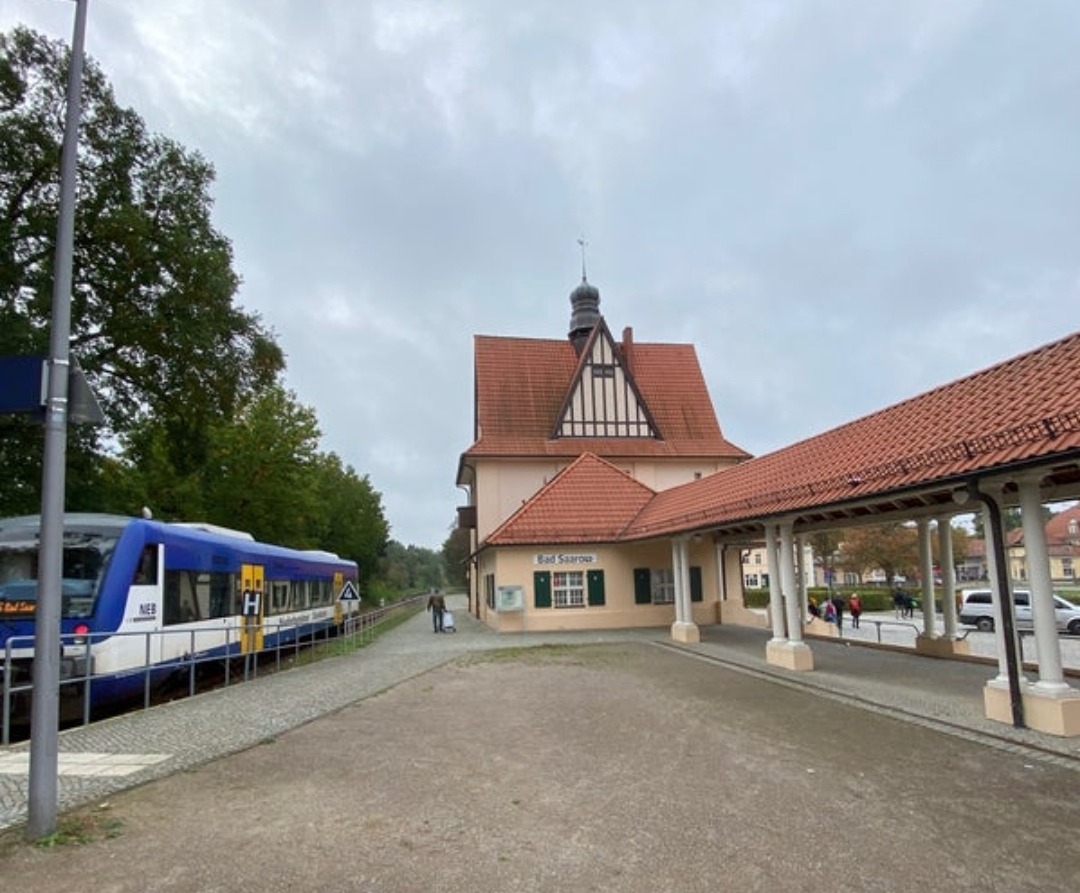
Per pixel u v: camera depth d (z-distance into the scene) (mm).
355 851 5254
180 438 24531
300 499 38000
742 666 15641
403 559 119625
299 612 23969
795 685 13070
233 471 35594
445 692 12805
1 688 11211
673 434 41500
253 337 24109
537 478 38312
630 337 44188
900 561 54688
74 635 10984
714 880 4730
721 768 7488
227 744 8758
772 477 17391
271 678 15320
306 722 10094
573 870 4902
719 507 18812
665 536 22578
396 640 25156
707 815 6008
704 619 28016
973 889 4578
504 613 27125
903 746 8414
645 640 22156
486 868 4945
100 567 12586
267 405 36719
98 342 21562
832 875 4797
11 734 11195
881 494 11234
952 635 17219
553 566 27484
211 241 23047
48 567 5590
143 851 5258
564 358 43062
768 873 4832
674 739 8844
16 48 18953
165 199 21797
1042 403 9391
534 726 9695
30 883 4703
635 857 5121
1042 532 9234
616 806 6262
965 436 10414
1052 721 8852
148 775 7324
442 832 5641
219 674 16922
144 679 13133
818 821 5840
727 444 41125
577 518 28094
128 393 22766
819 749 8305
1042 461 8273
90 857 5141
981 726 9328
